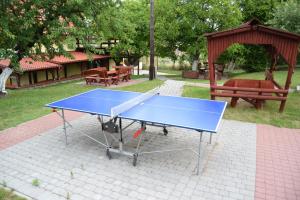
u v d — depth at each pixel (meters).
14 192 4.64
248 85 10.59
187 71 23.30
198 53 24.23
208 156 6.04
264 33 8.84
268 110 9.66
